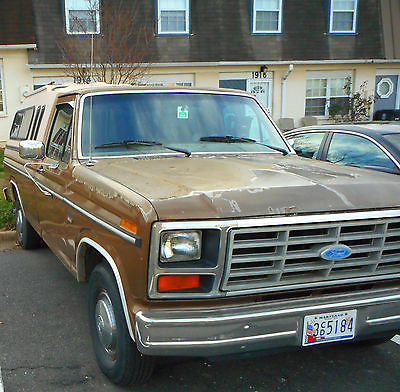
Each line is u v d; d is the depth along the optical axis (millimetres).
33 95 6035
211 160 3703
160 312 2549
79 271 3496
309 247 2684
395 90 19750
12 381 3270
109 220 2881
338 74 19000
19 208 6160
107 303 3109
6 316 4293
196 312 2557
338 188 2830
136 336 2596
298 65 18297
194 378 3338
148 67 15680
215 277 2521
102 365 3246
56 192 3957
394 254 2912
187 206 2521
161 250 2484
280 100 18453
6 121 15812
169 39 17188
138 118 4062
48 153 4578
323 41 18641
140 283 2555
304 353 3723
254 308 2625
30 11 15844
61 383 3246
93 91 4066
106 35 14758
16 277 5262
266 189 2715
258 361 3586
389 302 2885
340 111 18578
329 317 2756
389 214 2793
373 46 19062
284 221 2566
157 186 2820
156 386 3225
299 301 2734
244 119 4500
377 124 6379
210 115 4348
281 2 18156
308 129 6738
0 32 15336
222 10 17906
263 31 18219
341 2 18719
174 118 4184
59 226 4000
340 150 6062
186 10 17281
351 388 3258
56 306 4512
